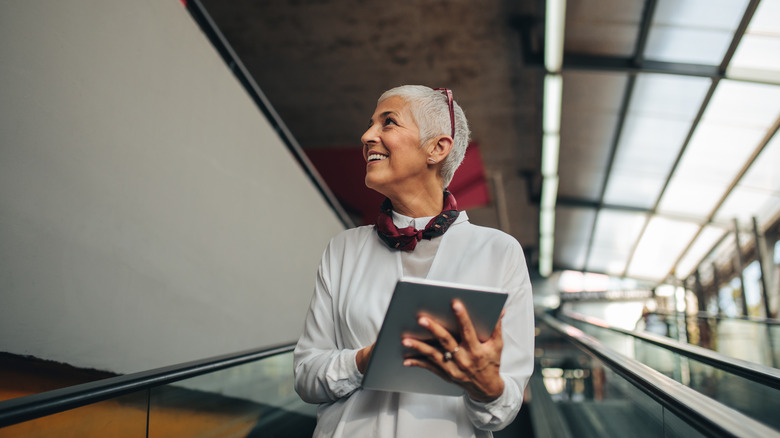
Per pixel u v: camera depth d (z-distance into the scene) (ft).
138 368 9.87
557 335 37.42
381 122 4.33
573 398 20.72
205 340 12.16
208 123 12.35
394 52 38.29
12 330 7.43
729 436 4.55
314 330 4.25
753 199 46.78
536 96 40.63
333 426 3.92
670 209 53.93
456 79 40.27
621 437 10.63
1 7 7.23
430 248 4.18
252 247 14.47
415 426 3.70
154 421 6.49
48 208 7.97
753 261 53.42
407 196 4.32
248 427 9.00
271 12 35.76
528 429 25.12
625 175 48.26
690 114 36.42
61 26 8.16
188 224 11.50
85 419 5.37
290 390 11.25
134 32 9.82
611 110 37.83
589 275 96.12
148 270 10.18
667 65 32.07
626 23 30.14
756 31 28.60
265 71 40.91
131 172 9.73
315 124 45.85
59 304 8.16
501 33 35.60
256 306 14.64
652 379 7.00
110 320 9.18
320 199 20.11
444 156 4.25
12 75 7.39
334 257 4.44
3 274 7.29
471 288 3.18
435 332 3.23
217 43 13.33
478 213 63.77
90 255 8.75
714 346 23.24
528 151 48.93
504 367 3.86
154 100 10.39
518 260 4.15
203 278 12.06
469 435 3.83
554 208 60.13
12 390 7.43
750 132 37.04
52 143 8.03
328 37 37.55
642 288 79.20
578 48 32.71
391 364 3.47
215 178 12.64
